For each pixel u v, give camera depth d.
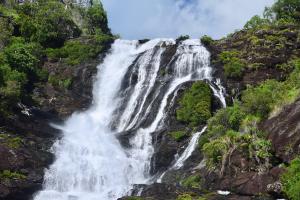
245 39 58.56
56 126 50.88
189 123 47.66
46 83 58.81
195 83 50.31
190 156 42.75
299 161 32.03
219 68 55.06
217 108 49.53
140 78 58.53
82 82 60.31
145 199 33.81
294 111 34.84
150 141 47.38
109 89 59.50
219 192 34.69
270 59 53.84
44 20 67.38
